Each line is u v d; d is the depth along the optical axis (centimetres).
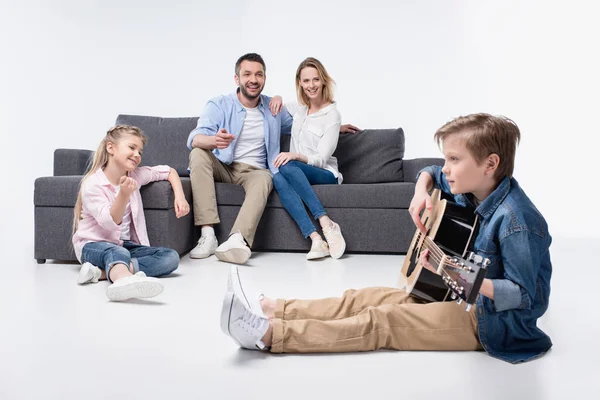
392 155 398
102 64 497
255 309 165
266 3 492
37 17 503
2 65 511
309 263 310
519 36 496
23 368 144
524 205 144
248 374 140
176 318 191
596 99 503
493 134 142
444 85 491
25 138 512
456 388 131
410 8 488
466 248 153
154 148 405
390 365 146
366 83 491
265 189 338
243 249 302
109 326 181
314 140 366
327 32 492
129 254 252
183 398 126
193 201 341
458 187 148
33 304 210
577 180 507
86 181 258
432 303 158
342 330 152
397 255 341
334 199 343
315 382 135
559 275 273
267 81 496
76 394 128
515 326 148
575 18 498
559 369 143
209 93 495
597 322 188
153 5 493
